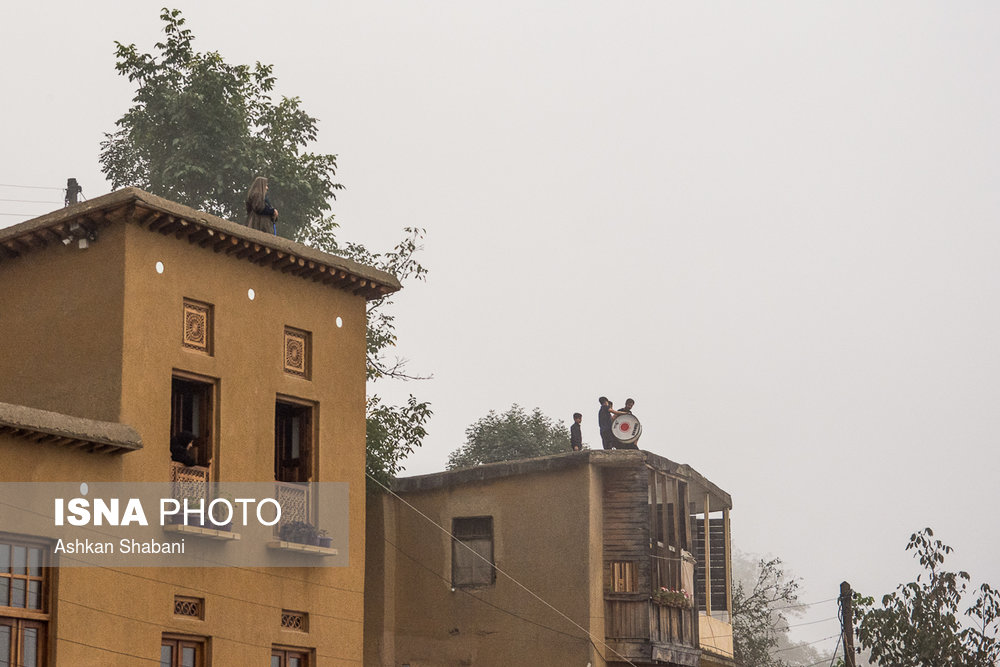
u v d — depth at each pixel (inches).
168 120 1305.4
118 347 773.9
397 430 1250.0
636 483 1096.2
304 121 1384.1
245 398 843.4
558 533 1082.1
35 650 698.8
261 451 847.7
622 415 1154.7
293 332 892.6
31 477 705.0
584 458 1083.3
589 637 1047.0
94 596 727.7
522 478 1107.9
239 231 841.5
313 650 860.0
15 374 815.1
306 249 890.1
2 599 684.7
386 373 1302.9
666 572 1117.1
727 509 1318.9
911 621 1157.1
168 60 1325.0
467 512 1124.5
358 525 907.4
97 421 741.9
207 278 833.5
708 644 1220.5
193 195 1307.8
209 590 795.4
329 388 905.5
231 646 803.4
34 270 822.5
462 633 1102.4
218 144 1305.4
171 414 820.0
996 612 1159.6
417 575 1134.4
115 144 1371.8
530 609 1078.4
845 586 1190.3
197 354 820.0
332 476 894.4
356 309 941.8
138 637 748.0
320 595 869.8
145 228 799.7
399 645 1124.5
